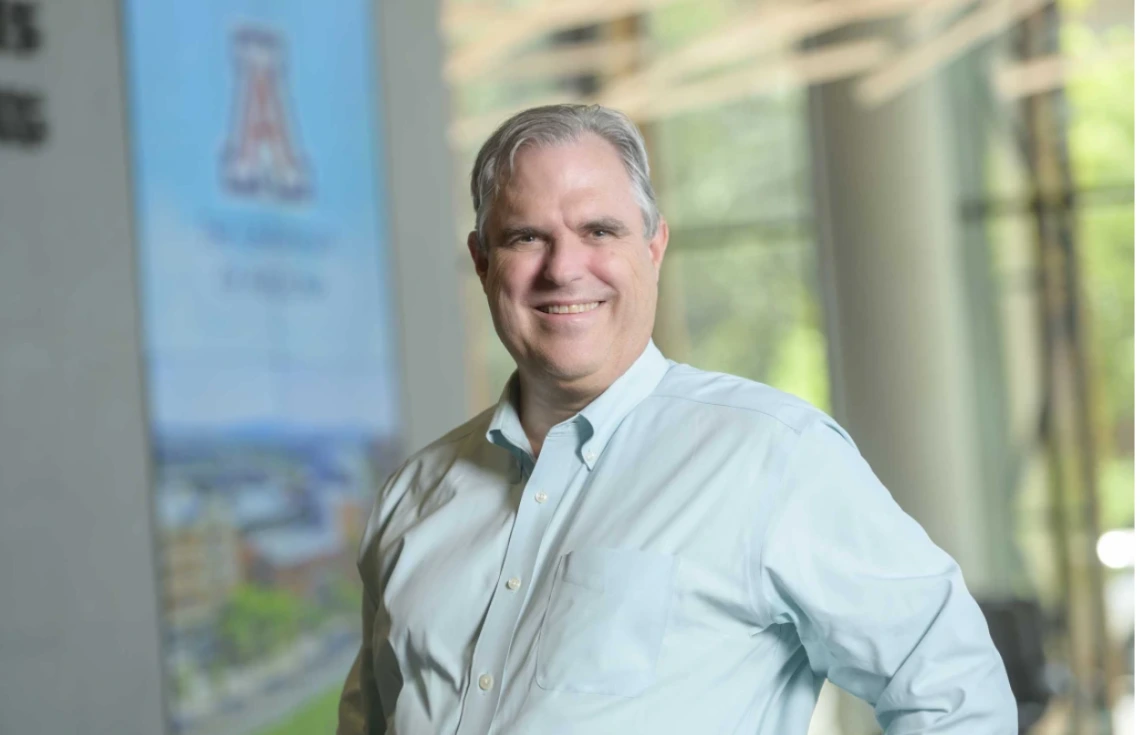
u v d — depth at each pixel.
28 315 3.67
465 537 1.62
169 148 4.17
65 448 3.75
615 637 1.43
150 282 4.06
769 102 9.13
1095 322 8.23
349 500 4.80
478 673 1.50
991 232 8.39
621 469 1.55
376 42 5.18
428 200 5.45
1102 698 7.84
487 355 9.66
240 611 4.27
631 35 9.46
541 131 1.56
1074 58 8.23
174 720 4.00
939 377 8.16
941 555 1.49
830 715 8.10
